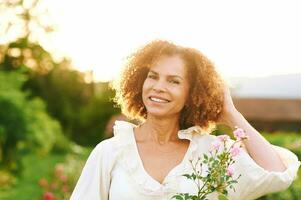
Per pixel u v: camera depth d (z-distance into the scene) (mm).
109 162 3566
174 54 3553
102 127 36000
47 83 35688
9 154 17953
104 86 36219
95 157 3604
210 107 3660
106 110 36000
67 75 36000
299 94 44125
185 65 3547
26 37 32562
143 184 3477
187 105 3635
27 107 17516
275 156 3566
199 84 3598
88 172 3592
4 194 16062
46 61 35438
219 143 3324
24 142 17906
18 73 18578
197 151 3596
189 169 3521
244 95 43594
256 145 3584
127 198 3475
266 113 41344
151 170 3537
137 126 3656
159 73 3521
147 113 3758
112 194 3516
